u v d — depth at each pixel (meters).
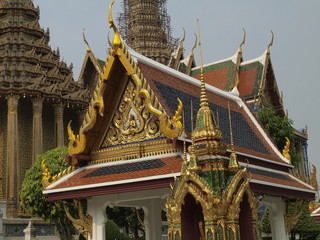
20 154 61.50
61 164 37.62
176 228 8.37
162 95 13.42
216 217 8.14
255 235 8.62
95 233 14.01
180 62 68.06
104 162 13.84
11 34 65.50
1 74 60.38
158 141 12.94
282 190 15.05
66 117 67.50
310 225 31.91
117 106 13.91
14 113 58.41
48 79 64.88
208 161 8.67
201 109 9.48
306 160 82.31
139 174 12.32
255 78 58.81
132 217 38.44
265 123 36.56
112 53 13.46
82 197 13.63
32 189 36.16
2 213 46.50
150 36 81.88
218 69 62.75
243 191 8.43
